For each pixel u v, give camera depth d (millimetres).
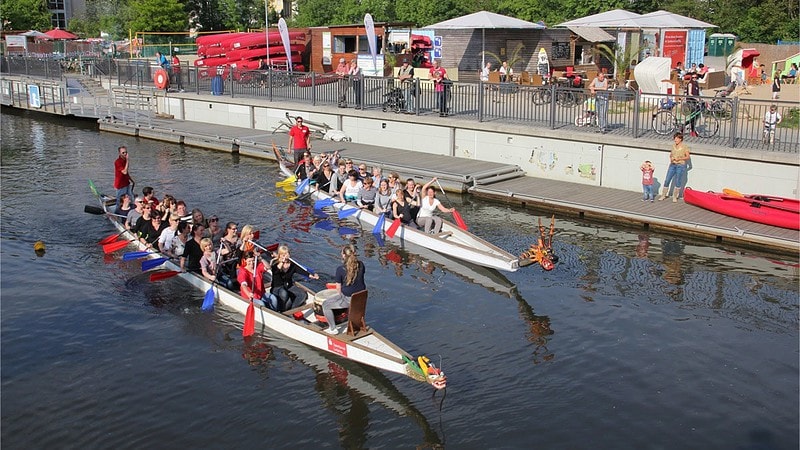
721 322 15055
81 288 16906
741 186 21062
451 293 16781
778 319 15133
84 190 25469
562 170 24812
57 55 53031
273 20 67812
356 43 40125
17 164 29797
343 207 22641
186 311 15734
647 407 12156
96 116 39094
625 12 31172
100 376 13133
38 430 11555
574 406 12211
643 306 15859
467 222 21578
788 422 11711
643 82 27844
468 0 52344
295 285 15734
